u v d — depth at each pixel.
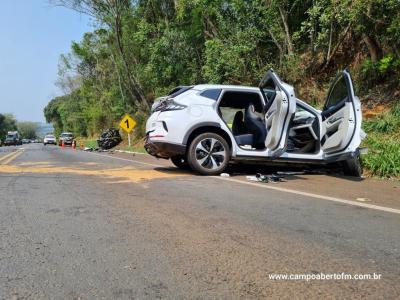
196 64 21.86
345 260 3.38
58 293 2.78
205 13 19.17
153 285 2.89
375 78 13.09
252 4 15.57
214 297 2.71
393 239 3.96
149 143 8.70
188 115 8.30
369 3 10.77
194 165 8.31
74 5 26.64
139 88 28.28
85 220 4.61
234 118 9.48
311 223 4.53
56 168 10.23
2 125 114.38
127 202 5.58
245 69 16.27
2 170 9.70
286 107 7.69
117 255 3.49
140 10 26.41
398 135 10.30
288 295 2.74
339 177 8.37
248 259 3.39
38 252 3.57
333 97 8.41
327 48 15.03
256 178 7.74
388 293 2.78
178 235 4.04
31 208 5.21
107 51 34.50
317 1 13.16
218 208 5.23
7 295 2.76
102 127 47.38
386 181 7.82
